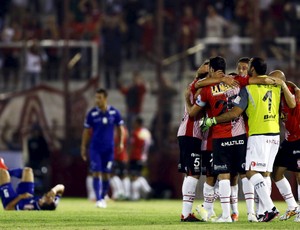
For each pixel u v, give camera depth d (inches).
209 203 1684.3
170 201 3016.7
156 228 1460.4
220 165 1593.3
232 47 3609.7
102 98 2490.2
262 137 1587.1
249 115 1595.7
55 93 3326.8
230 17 3843.5
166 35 3720.5
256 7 3265.3
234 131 1590.8
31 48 3558.1
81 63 3602.4
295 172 1721.2
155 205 2600.9
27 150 3302.2
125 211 2139.5
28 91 3344.0
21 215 1839.3
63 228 1485.0
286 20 3592.5
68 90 3267.7
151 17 3794.3
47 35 3587.6
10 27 3745.1
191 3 3791.8
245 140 1598.2
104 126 2498.8
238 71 1680.6
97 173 2472.9
